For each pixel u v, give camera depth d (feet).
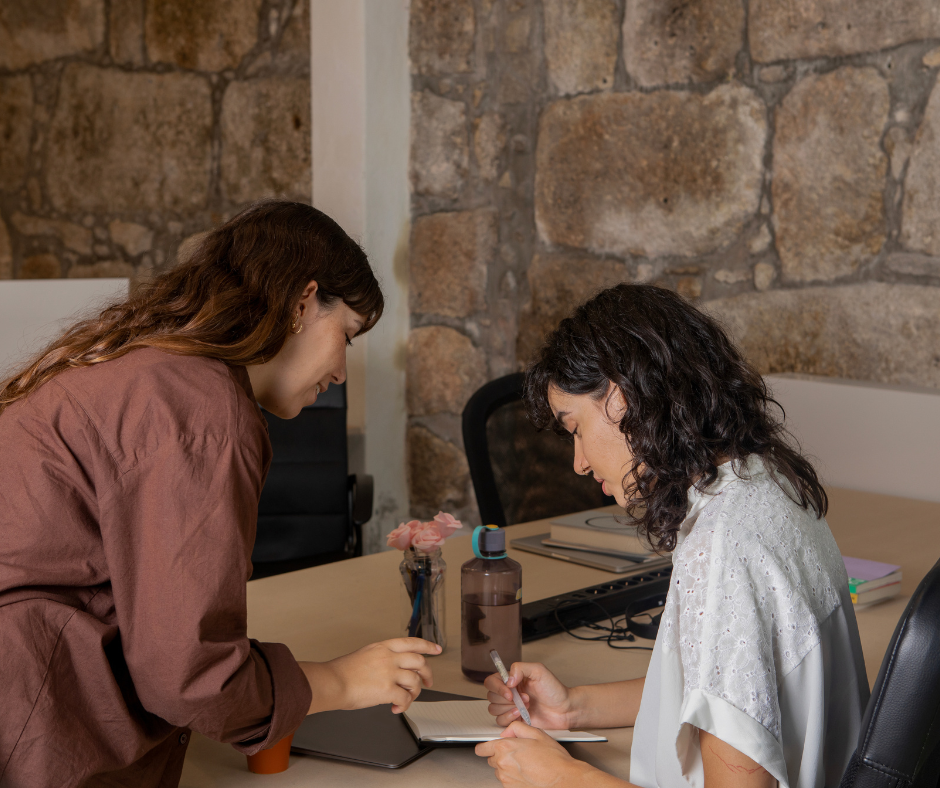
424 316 10.82
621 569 5.41
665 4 8.73
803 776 2.77
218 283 3.19
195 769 3.36
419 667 3.42
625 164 9.25
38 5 12.25
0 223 13.01
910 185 7.38
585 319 3.16
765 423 3.13
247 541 2.87
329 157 10.39
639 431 2.97
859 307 7.80
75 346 3.09
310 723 3.66
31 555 2.78
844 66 7.67
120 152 12.19
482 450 6.79
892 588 4.97
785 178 8.15
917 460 7.11
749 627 2.69
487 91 10.21
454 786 3.23
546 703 3.66
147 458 2.79
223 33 11.39
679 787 2.94
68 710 2.76
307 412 8.45
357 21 9.86
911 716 2.27
